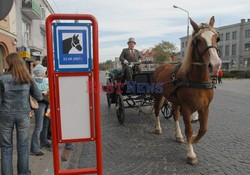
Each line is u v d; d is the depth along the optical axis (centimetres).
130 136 679
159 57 5406
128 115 937
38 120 525
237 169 457
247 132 684
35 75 523
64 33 293
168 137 662
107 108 1125
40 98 405
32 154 530
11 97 375
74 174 312
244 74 3959
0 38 1641
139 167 479
